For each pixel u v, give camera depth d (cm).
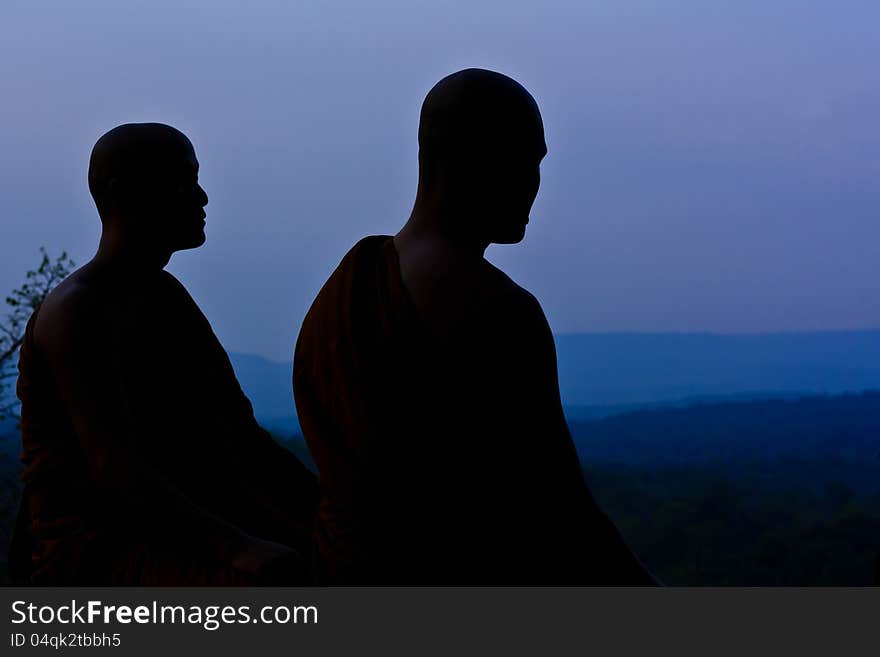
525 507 221
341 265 237
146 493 246
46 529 262
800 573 1998
